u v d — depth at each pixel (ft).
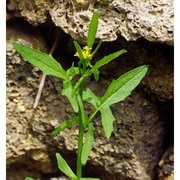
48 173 3.54
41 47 3.31
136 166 3.33
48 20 3.21
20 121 3.36
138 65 3.20
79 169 2.87
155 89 3.22
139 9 3.04
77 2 3.06
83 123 2.82
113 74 3.27
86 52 2.72
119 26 3.07
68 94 2.79
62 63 3.33
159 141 3.38
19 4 3.21
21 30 3.29
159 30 3.01
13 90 3.32
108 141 3.32
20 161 3.46
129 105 3.27
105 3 3.05
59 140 3.36
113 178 3.42
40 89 3.30
